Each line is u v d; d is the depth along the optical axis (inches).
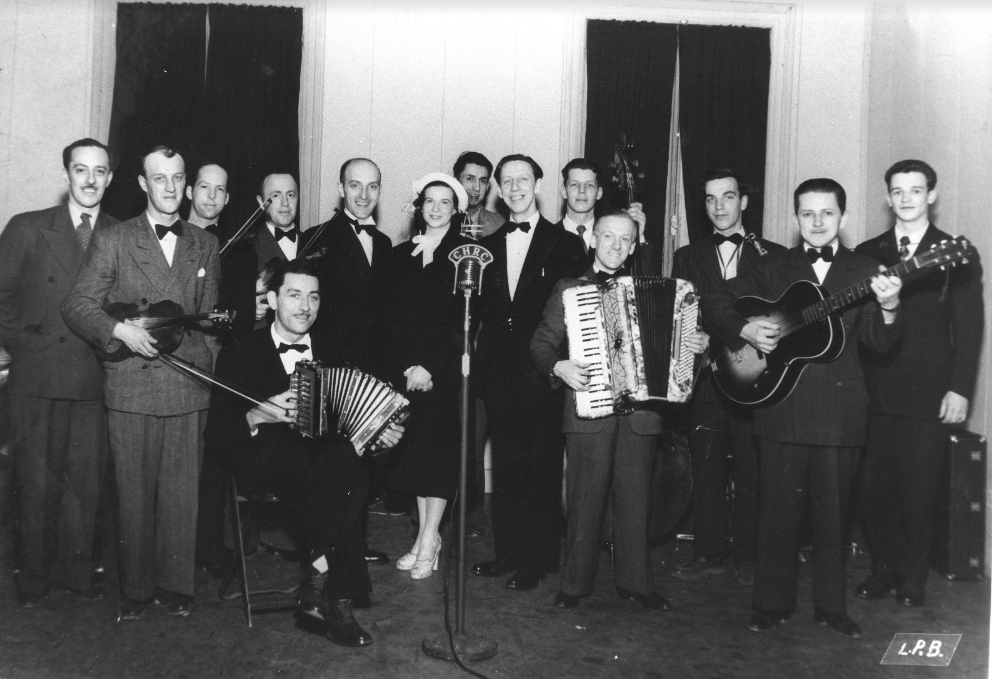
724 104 197.9
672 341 116.4
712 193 145.6
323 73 197.9
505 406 136.2
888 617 126.3
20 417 123.3
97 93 191.8
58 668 104.1
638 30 197.0
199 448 122.6
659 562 149.9
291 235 158.9
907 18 181.5
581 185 153.0
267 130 192.9
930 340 129.4
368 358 143.4
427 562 137.3
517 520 138.2
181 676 102.7
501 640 114.6
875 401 134.0
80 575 126.3
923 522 130.6
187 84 191.0
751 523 144.9
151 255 118.5
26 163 191.8
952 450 141.7
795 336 116.0
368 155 199.8
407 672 104.7
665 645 114.6
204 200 153.3
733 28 197.8
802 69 199.5
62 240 123.3
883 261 131.9
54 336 122.2
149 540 118.8
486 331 137.9
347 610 113.7
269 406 115.9
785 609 121.0
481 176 171.2
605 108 197.3
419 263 139.3
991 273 147.6
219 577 135.2
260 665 105.7
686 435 146.9
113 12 191.6
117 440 116.2
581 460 123.3
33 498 123.6
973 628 123.0
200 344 123.5
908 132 179.8
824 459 116.8
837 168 201.2
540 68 200.8
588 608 126.3
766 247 145.4
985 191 149.7
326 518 113.5
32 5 189.9
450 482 134.8
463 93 200.8
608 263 122.0
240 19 191.6
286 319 121.5
